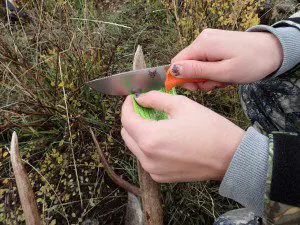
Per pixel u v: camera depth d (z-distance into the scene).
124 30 2.13
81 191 1.51
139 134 0.71
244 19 1.55
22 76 1.63
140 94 0.84
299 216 0.60
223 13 1.71
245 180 0.64
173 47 1.91
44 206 1.37
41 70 1.64
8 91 1.71
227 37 0.75
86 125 1.51
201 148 0.67
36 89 1.59
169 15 2.09
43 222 1.29
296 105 0.84
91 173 1.54
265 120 0.89
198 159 0.68
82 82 1.58
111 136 1.48
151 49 2.01
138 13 2.27
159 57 1.94
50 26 1.78
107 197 1.47
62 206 1.35
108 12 2.31
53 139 1.58
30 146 1.52
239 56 0.74
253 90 0.91
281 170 0.59
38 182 1.46
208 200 1.48
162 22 2.16
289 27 0.78
